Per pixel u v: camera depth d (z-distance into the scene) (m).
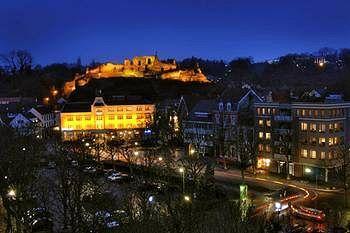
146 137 167.25
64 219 60.94
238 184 101.00
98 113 183.12
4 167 66.38
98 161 114.44
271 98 148.00
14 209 62.28
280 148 114.38
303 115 110.75
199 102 150.25
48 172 94.19
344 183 93.00
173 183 81.75
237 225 43.91
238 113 132.62
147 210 51.53
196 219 46.47
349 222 74.06
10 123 168.50
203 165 99.56
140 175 95.19
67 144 121.81
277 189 98.12
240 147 118.44
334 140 108.50
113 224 54.62
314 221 77.19
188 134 143.62
